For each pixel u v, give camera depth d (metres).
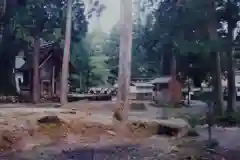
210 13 17.00
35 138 11.98
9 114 15.04
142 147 10.84
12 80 26.89
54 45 29.52
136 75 29.05
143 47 27.20
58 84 29.45
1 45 26.25
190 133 12.45
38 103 24.59
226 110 16.19
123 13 15.30
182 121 14.00
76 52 31.47
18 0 25.98
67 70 25.95
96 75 33.12
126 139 12.51
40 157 9.52
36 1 26.22
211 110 14.41
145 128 13.57
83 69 32.53
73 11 29.84
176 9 18.88
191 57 17.72
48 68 29.50
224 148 9.70
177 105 21.16
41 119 13.77
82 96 28.06
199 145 10.34
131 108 21.39
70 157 9.55
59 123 13.70
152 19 24.81
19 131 11.86
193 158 8.87
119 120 14.28
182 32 17.84
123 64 15.04
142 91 28.44
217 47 15.91
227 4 17.05
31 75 28.22
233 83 17.22
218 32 17.31
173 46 20.41
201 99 15.69
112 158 9.45
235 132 11.99
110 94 29.33
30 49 28.30
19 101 25.36
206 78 16.94
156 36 22.53
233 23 17.00
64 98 25.03
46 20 27.28
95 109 19.45
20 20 25.88
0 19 25.67
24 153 10.03
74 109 19.30
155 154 9.66
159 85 25.61
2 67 26.33
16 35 26.25
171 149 10.16
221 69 17.44
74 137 12.77
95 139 12.43
